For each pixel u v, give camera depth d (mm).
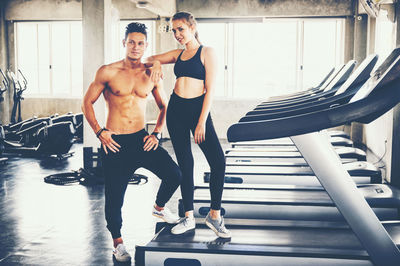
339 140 5777
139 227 3613
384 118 6801
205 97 2467
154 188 5051
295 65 10164
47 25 11352
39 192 4938
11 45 11250
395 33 5059
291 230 2662
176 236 2574
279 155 5461
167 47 9727
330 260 2197
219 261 2312
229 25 10258
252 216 3203
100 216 3961
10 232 3512
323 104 2617
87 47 6254
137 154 2660
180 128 2592
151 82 2656
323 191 3547
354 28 9438
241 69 10391
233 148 6477
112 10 6988
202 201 3221
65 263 2850
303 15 9727
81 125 9188
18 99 9219
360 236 2121
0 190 5047
